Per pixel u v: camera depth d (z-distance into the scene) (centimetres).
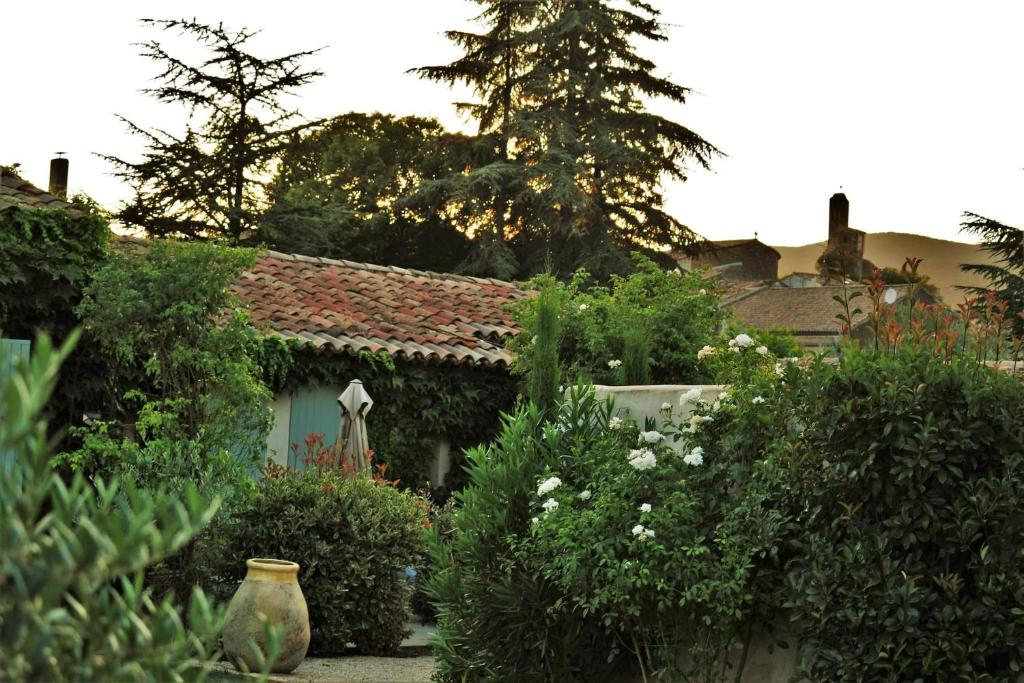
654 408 715
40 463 190
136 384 1183
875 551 523
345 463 1148
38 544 188
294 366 1335
